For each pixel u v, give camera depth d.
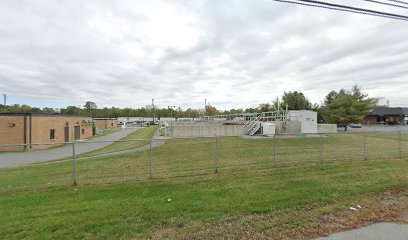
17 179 8.84
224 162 11.52
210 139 23.62
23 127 23.73
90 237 4.12
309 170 9.02
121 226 4.48
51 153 20.42
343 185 7.00
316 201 5.73
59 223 4.60
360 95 40.25
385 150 15.60
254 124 29.27
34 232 4.29
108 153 16.22
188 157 13.45
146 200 5.84
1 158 17.58
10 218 4.88
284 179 7.72
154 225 4.54
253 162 11.30
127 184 7.44
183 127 27.28
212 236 4.17
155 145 19.45
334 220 4.81
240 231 4.33
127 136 38.31
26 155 19.30
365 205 5.59
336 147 17.41
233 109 98.06
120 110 118.75
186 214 5.00
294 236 4.20
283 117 31.16
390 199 6.01
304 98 58.09
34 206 5.60
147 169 10.23
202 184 7.26
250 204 5.52
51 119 27.80
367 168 9.32
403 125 62.84
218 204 5.52
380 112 70.75
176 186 7.09
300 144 19.33
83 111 100.19
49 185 7.64
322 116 50.31
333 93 49.62
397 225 4.63
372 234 4.28
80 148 24.16
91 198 6.12
